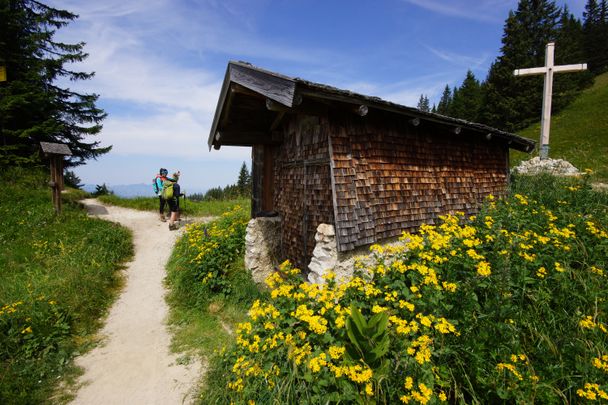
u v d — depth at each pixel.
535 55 29.38
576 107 24.75
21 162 13.12
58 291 5.38
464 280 3.40
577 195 5.92
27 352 3.98
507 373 2.43
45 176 12.98
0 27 13.21
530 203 5.77
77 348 4.38
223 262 6.39
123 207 13.04
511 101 27.11
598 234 4.22
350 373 2.41
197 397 3.37
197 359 4.10
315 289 3.35
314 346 2.94
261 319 3.39
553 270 3.50
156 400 3.41
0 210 9.28
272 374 2.80
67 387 3.62
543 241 3.73
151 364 4.03
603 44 38.22
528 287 3.45
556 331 2.87
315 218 4.73
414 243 3.78
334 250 4.07
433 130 5.43
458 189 5.76
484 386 2.43
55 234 8.12
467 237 4.11
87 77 16.69
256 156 6.51
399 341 2.70
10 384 3.47
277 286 5.24
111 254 7.55
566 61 29.83
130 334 4.78
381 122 4.70
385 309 2.89
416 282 3.34
